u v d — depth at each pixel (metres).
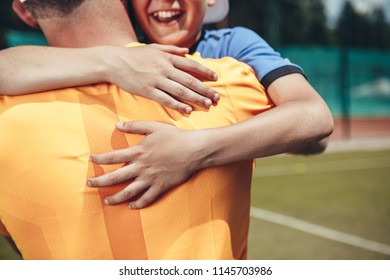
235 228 1.38
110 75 1.28
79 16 1.35
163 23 1.61
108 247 1.28
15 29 20.50
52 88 1.28
